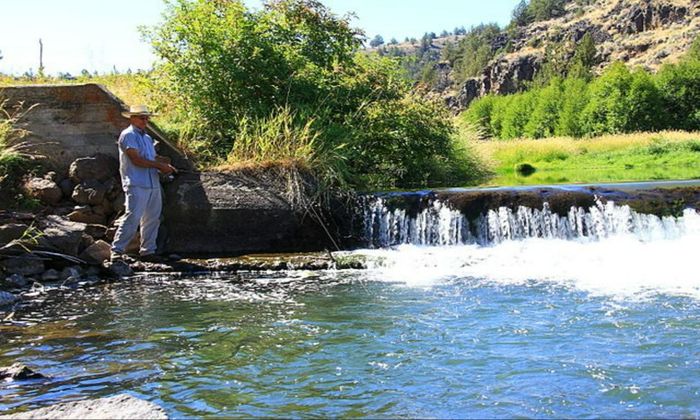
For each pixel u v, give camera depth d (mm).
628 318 6520
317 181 10867
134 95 13750
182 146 11539
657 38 124688
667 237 10359
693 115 58531
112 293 8008
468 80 150750
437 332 6211
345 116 13508
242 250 10273
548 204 10586
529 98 70750
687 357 5410
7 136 10398
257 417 4391
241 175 10727
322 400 4680
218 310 7121
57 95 10531
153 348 5828
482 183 17266
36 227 9070
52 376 5117
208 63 12492
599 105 58562
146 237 9664
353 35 14672
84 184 10156
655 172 21328
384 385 4949
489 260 9555
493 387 4883
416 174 16859
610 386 4855
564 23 173000
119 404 4102
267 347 5840
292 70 13258
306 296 7734
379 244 10703
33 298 7758
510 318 6617
